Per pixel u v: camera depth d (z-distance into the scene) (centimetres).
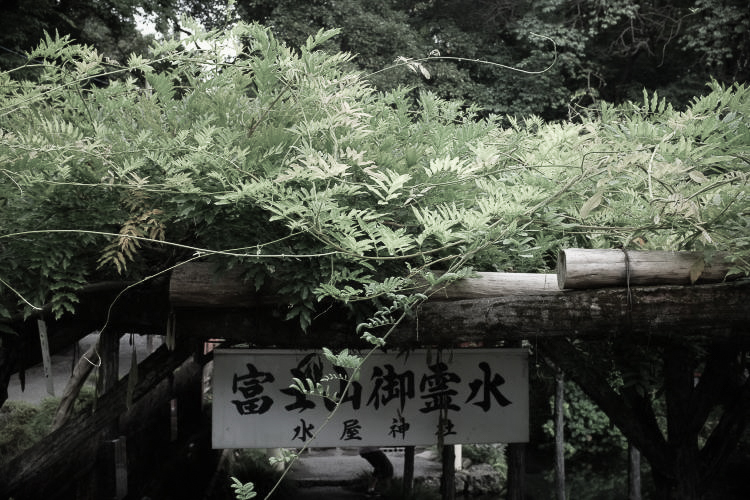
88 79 246
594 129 256
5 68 721
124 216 227
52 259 219
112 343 374
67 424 297
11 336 266
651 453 306
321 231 203
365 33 1191
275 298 231
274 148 216
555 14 1325
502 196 226
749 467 704
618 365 295
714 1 1080
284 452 192
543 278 240
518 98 1195
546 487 784
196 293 230
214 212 215
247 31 236
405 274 235
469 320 231
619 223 243
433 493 711
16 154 217
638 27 1266
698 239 218
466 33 1273
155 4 917
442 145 252
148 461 542
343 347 249
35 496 351
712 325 217
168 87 243
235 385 297
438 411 312
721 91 239
